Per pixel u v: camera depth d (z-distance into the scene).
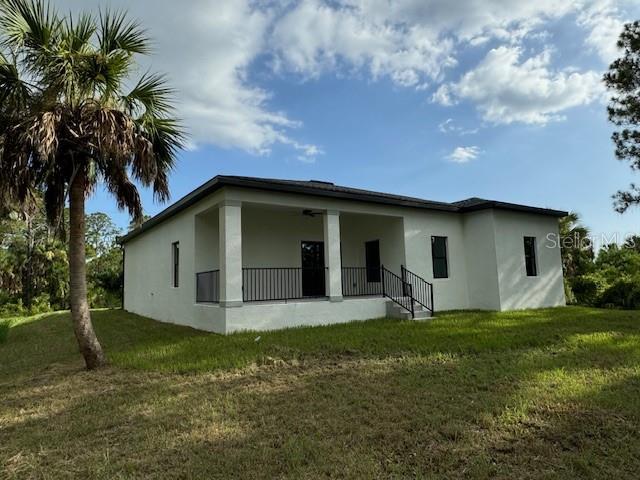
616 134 13.28
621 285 15.14
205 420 4.12
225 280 9.15
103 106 6.39
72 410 4.67
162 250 13.74
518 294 13.18
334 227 10.91
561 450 3.30
